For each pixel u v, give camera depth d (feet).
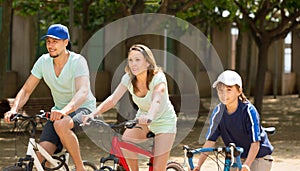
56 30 26.91
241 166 24.80
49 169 27.12
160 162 26.16
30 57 95.35
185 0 63.36
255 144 25.05
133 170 27.50
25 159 26.32
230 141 25.82
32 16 92.38
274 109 96.58
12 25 96.94
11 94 96.17
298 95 128.67
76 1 78.02
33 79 27.96
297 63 134.31
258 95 79.00
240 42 94.32
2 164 42.42
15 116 26.68
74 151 26.58
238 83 25.12
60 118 25.84
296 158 47.85
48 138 27.14
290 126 72.02
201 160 25.84
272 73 130.00
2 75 64.95
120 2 61.41
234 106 25.39
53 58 27.20
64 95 27.61
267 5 76.79
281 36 77.51
